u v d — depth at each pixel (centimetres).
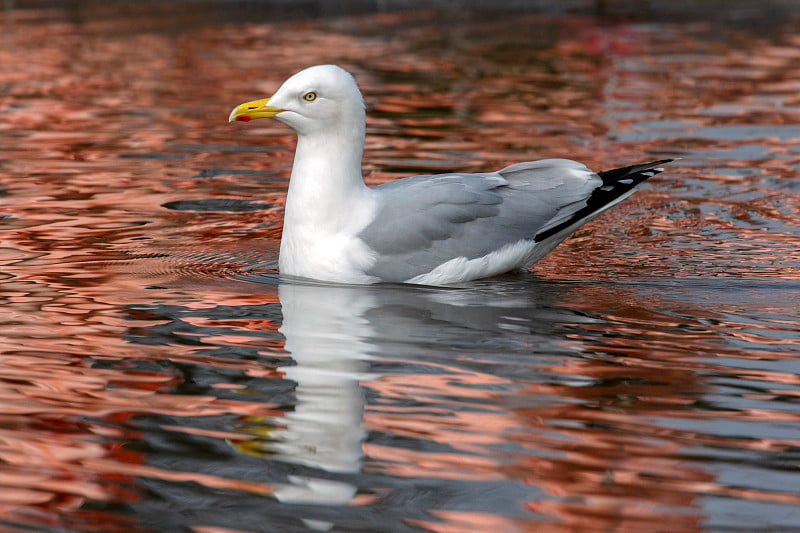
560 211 1191
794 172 1585
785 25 2911
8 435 745
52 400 803
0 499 661
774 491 674
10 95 2036
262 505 655
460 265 1132
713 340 948
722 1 3241
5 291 1064
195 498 664
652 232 1330
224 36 2675
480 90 2127
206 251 1232
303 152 1144
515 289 1114
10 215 1341
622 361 892
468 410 789
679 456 720
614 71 2322
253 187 1511
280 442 737
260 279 1134
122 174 1554
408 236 1130
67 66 2303
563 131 1808
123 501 660
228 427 759
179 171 1580
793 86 2175
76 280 1109
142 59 2383
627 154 1658
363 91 2100
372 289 1108
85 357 891
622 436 748
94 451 723
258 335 948
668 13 3088
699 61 2431
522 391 825
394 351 911
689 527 631
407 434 748
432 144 1711
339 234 1131
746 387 837
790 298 1073
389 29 2808
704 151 1695
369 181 1486
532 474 693
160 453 721
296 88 1120
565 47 2588
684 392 826
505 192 1187
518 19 2980
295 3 3181
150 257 1200
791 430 759
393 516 643
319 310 1027
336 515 645
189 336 945
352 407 793
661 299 1072
